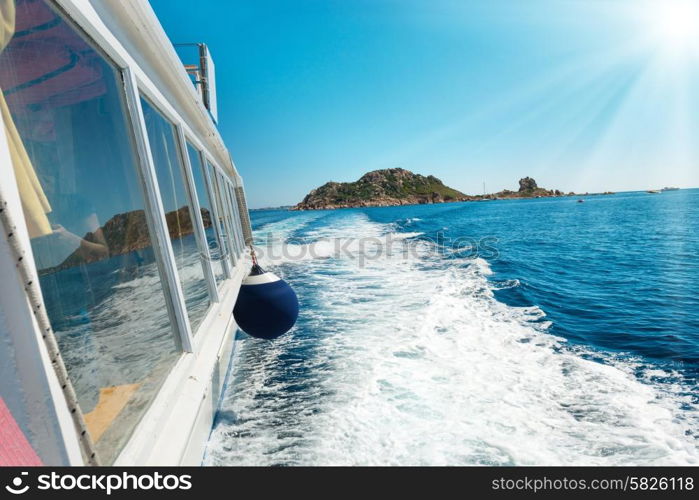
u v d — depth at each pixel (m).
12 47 1.19
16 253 0.99
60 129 1.42
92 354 1.45
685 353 4.54
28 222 1.17
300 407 3.42
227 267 5.38
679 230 22.33
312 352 4.73
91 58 1.71
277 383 3.93
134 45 2.30
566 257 13.77
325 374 4.08
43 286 1.21
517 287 8.37
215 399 3.32
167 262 2.29
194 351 2.56
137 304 1.88
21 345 1.01
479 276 9.52
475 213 50.00
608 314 6.39
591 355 4.49
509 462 2.58
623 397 3.44
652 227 24.92
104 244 1.62
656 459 2.58
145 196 2.16
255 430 3.09
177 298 2.37
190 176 3.37
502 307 6.69
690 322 5.86
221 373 3.72
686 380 3.78
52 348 1.07
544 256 14.04
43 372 1.04
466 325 5.60
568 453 2.66
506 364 4.21
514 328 5.50
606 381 3.77
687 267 11.27
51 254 1.26
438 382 3.78
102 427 1.46
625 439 2.81
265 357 4.66
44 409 1.04
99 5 1.82
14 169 1.14
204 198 4.27
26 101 1.24
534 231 24.61
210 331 3.27
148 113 2.48
